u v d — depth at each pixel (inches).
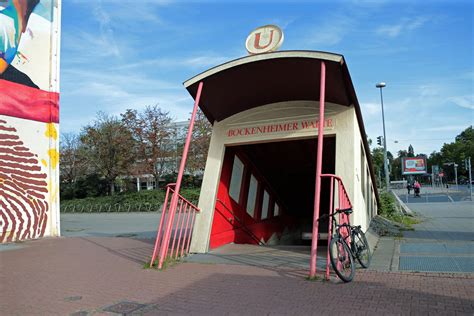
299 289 219.5
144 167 1371.8
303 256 318.7
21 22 516.4
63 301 213.2
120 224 783.1
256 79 326.3
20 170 506.6
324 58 277.6
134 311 192.4
